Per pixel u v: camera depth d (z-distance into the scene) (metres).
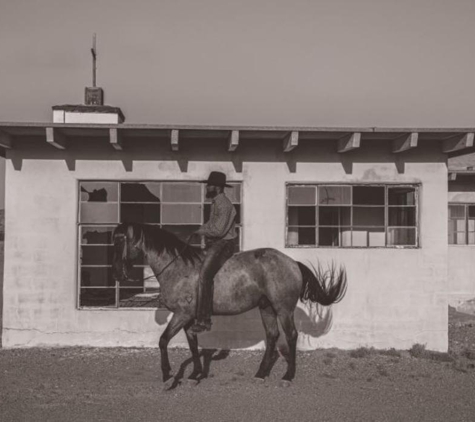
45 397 6.83
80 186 9.70
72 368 8.20
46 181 9.58
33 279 9.50
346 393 7.10
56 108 11.73
